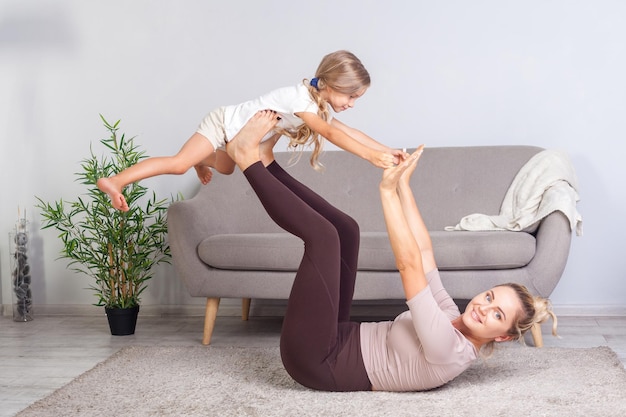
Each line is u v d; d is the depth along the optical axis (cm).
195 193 457
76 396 266
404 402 249
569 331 389
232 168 306
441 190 420
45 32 465
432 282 281
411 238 244
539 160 400
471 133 441
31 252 467
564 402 247
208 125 282
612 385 267
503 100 438
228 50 455
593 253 435
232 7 453
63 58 465
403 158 261
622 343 359
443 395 256
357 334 266
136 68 461
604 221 433
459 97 441
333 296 257
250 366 305
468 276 350
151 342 380
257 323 428
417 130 445
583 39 430
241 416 239
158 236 450
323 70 277
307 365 259
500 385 268
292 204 263
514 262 348
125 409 251
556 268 350
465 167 422
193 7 456
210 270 367
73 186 465
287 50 450
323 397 258
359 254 353
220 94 457
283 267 358
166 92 460
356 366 260
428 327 243
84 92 464
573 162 435
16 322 441
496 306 252
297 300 257
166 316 457
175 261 371
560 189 370
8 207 469
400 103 445
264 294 362
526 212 375
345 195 429
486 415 235
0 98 467
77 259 422
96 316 460
